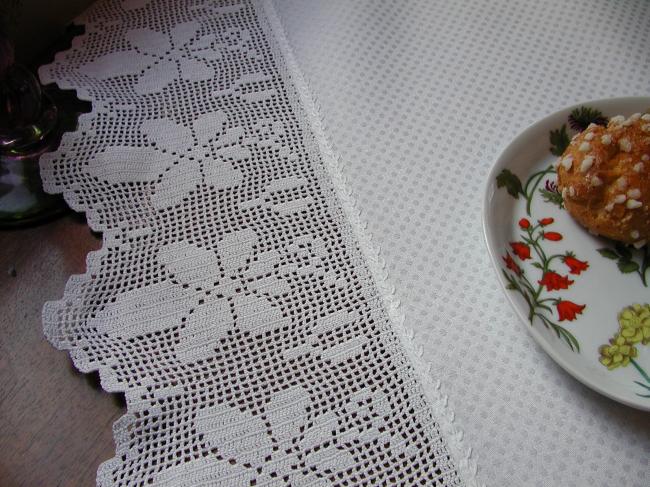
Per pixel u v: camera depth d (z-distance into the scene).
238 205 0.59
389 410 0.48
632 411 0.48
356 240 0.57
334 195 0.60
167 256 0.55
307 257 0.56
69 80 0.66
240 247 0.56
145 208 0.58
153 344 0.51
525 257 0.56
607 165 0.55
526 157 0.61
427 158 0.63
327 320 0.52
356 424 0.48
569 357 0.50
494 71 0.70
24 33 0.71
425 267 0.56
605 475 0.45
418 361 0.50
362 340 0.51
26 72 0.59
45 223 0.59
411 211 0.59
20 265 0.56
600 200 0.55
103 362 0.50
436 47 0.73
